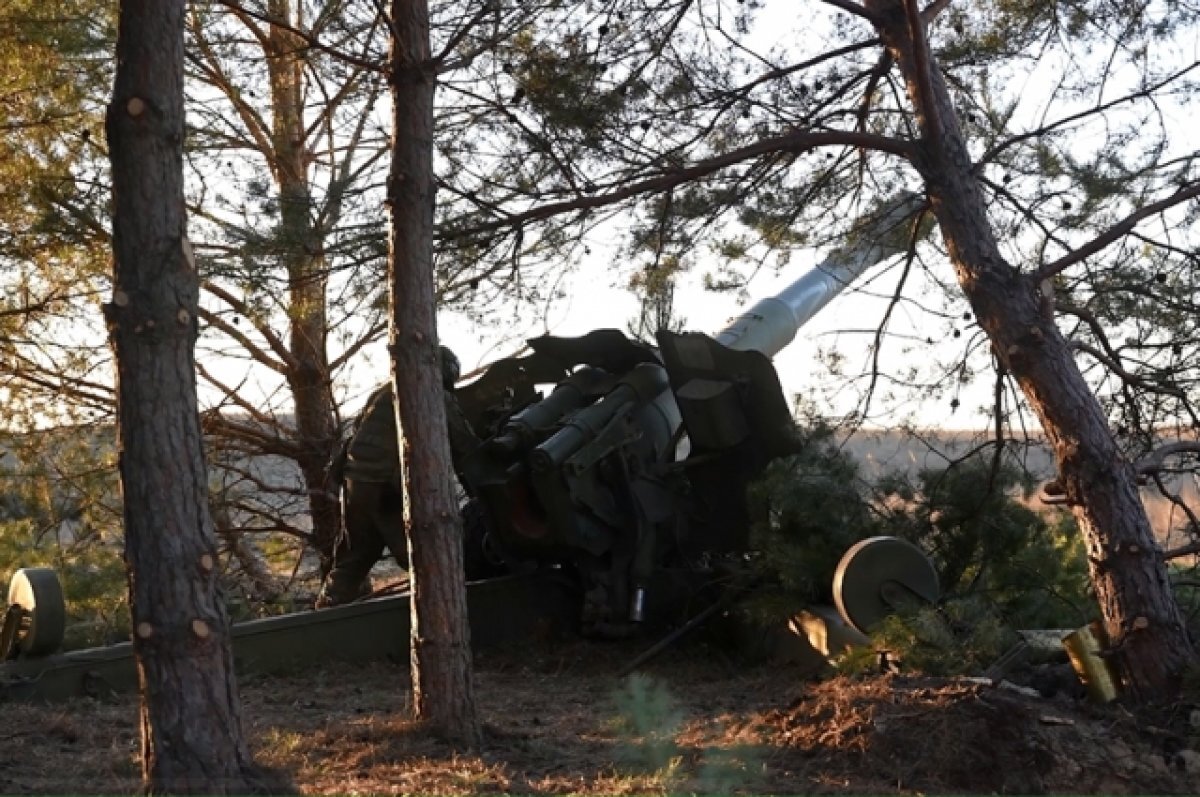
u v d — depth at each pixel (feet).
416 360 26.68
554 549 40.50
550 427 39.73
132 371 20.44
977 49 36.11
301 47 35.96
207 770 20.22
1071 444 29.55
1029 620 38.60
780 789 23.34
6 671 33.14
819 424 38.29
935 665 29.81
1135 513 29.04
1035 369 30.17
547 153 33.86
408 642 39.91
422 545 26.55
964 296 33.71
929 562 33.32
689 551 41.57
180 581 20.35
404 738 26.23
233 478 63.16
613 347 42.29
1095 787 24.09
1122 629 28.32
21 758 25.59
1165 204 31.22
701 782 23.00
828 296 48.88
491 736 26.99
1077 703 27.35
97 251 49.93
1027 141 34.06
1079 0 35.17
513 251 34.24
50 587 33.81
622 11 35.17
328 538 61.05
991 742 24.39
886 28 33.58
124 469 20.47
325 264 33.73
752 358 40.09
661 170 34.17
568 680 37.14
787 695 32.32
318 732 27.53
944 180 32.01
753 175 35.99
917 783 23.80
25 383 57.72
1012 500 38.73
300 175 54.65
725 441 40.24
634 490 40.52
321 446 60.85
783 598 37.14
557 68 34.01
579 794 22.56
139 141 20.75
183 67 21.31
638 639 40.86
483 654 40.55
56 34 47.21
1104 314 33.04
